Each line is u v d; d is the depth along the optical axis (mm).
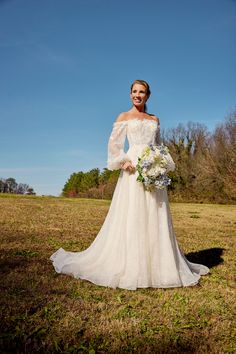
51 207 18172
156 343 3127
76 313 3645
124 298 4230
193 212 20203
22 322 3365
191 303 4160
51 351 2918
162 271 4789
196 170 44969
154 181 4777
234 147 41938
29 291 4230
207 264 6312
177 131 48156
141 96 5141
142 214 4812
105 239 5141
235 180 40750
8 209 15219
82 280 4812
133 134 5105
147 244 4797
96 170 62656
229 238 9492
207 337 3283
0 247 6711
